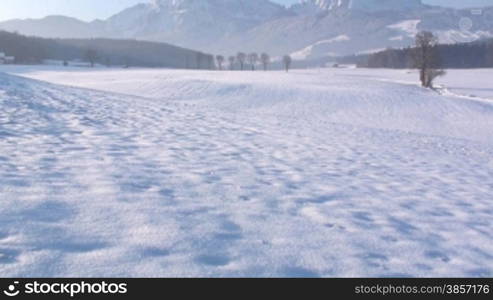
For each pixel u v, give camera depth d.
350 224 5.63
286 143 12.50
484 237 5.51
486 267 4.55
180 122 15.25
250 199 6.42
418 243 5.12
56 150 8.84
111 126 12.88
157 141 10.97
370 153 12.03
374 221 5.85
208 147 10.74
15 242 4.20
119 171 7.45
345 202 6.68
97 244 4.32
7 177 6.47
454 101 49.25
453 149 15.26
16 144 9.10
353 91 54.56
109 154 8.87
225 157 9.62
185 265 4.04
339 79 76.88
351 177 8.59
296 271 4.12
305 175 8.40
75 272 3.75
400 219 6.04
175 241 4.55
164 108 19.86
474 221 6.20
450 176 9.59
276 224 5.40
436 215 6.37
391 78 103.50
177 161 8.75
